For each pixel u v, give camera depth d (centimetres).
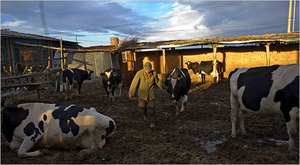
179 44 1381
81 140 358
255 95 355
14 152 349
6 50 1115
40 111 359
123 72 1614
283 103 321
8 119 343
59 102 821
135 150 365
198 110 664
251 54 1441
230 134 445
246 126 488
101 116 367
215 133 454
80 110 360
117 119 579
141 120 567
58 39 1550
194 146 387
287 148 354
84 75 992
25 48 1250
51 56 1484
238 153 342
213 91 1063
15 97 847
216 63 1383
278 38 1180
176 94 570
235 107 420
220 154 346
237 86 402
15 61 1153
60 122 346
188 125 515
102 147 371
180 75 576
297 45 1323
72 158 334
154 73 507
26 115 354
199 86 1291
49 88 1055
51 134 343
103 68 1330
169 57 1683
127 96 976
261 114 368
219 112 636
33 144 336
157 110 683
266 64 1312
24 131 340
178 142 404
